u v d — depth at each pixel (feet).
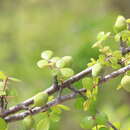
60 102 15.89
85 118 16.03
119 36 16.38
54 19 78.59
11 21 77.36
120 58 16.02
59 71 15.56
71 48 54.65
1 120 15.64
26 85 55.47
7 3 78.69
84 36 48.55
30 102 16.17
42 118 16.88
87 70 15.99
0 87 15.97
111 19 50.11
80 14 74.49
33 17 79.36
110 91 43.93
